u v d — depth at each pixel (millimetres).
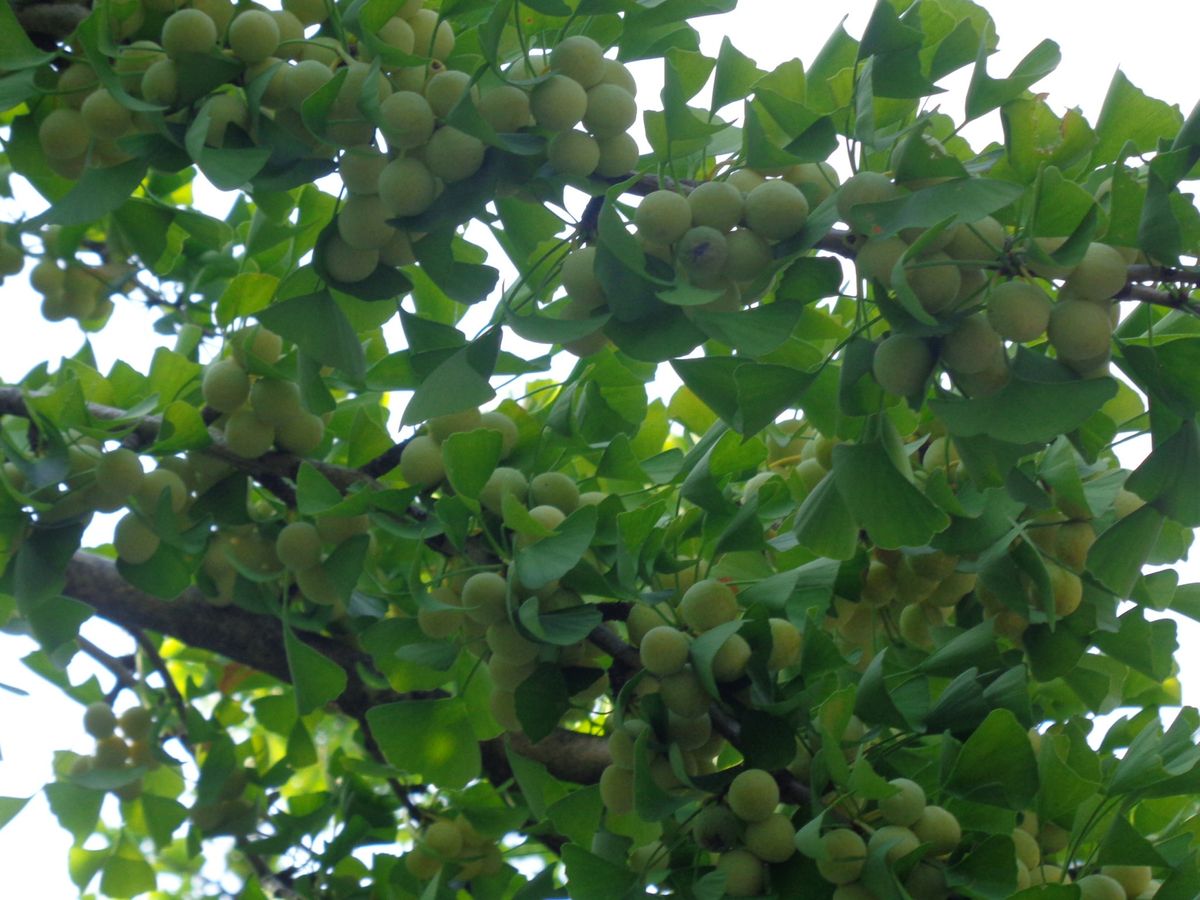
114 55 1823
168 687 2201
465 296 1861
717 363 1836
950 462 1938
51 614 1933
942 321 1774
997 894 1789
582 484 2027
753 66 1871
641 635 1883
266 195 1957
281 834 2154
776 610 1879
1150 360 1776
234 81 1849
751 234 1810
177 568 1954
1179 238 1766
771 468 2053
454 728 1947
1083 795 1823
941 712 1846
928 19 1854
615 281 1795
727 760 1996
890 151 1849
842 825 1824
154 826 2162
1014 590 1893
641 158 1886
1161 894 1832
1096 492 1936
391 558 2078
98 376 1993
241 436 1939
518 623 1864
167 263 2096
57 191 1976
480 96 1817
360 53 1836
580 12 1827
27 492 1914
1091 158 1837
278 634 2133
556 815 1914
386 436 1955
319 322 1863
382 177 1815
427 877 2070
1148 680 2080
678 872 1858
